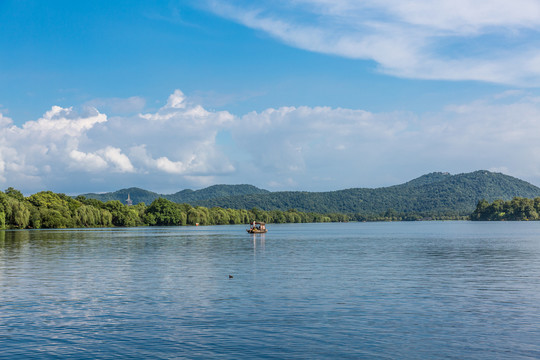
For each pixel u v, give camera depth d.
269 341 29.30
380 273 59.81
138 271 62.28
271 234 198.88
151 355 26.94
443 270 63.06
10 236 156.75
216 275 58.12
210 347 28.22
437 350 27.64
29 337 30.39
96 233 190.50
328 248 108.00
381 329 31.84
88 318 35.06
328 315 35.66
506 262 74.06
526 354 27.00
